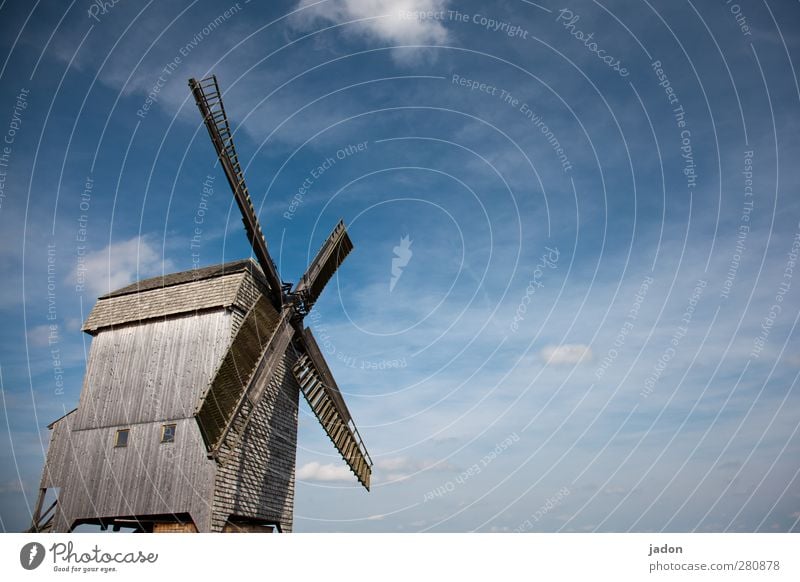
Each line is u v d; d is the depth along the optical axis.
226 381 18.77
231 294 21.33
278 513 21.34
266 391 21.58
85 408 21.64
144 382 21.20
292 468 22.55
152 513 18.86
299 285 24.53
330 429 23.25
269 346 21.12
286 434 22.44
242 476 19.67
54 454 21.16
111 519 20.05
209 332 21.11
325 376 24.50
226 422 18.30
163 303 22.44
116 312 23.14
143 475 19.56
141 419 20.58
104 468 20.25
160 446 19.83
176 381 20.72
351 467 23.34
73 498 20.19
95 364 22.41
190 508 18.41
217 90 19.86
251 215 21.34
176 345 21.42
